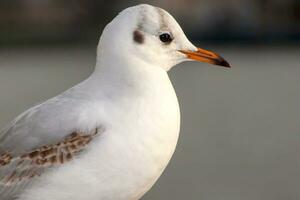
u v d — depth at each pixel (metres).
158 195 16.56
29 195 7.88
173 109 7.94
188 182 17.17
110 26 8.01
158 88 7.91
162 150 7.83
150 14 8.02
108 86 7.89
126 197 7.90
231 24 36.72
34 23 37.34
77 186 7.73
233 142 20.25
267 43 36.66
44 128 7.84
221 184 17.20
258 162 18.66
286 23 36.31
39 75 28.80
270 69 30.67
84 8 36.53
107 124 7.68
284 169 18.17
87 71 29.50
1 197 8.01
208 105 24.41
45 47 36.50
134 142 7.68
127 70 7.87
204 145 19.92
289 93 26.20
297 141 20.36
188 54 8.34
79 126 7.73
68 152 7.70
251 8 36.75
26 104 23.53
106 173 7.69
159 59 8.10
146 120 7.74
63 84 26.97
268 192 16.88
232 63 31.98
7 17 37.09
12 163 7.94
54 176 7.73
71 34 36.59
